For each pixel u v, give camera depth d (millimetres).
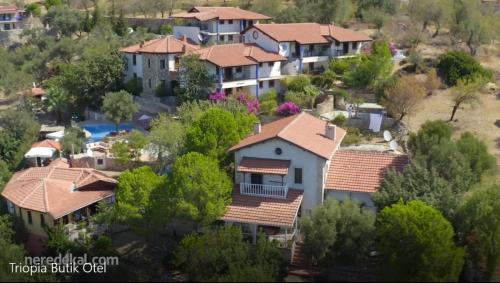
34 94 89312
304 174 45375
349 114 66312
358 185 45375
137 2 132125
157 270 41625
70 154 64688
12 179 56469
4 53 112375
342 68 80562
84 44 106875
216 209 42688
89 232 47844
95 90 81125
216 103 65688
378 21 102688
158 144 55719
